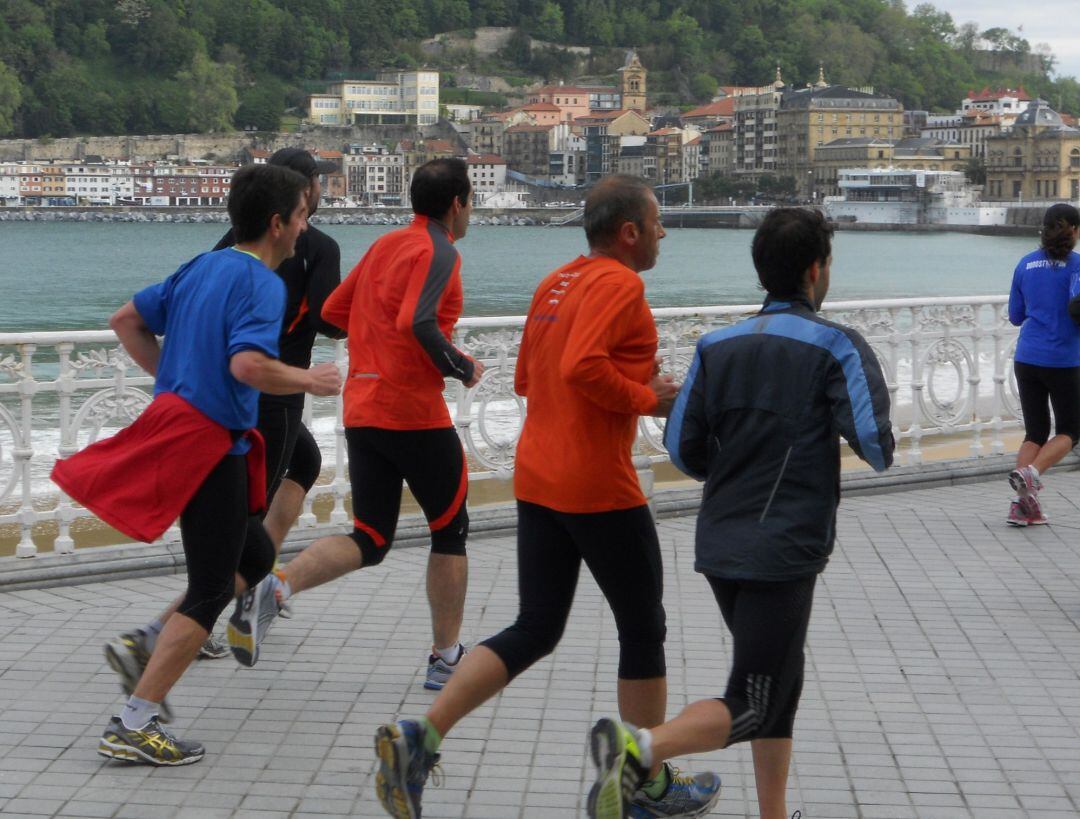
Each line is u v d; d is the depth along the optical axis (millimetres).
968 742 5023
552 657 5965
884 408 3803
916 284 82500
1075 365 8641
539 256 126875
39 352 30797
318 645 6105
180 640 4715
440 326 5293
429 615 6594
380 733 3965
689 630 6391
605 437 4234
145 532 4598
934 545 8180
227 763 4750
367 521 5434
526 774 4695
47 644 6008
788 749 4051
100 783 4551
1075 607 6859
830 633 6379
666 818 4250
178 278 4789
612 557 4285
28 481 6996
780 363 3906
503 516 8320
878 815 4383
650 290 76750
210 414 4637
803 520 3867
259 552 5008
